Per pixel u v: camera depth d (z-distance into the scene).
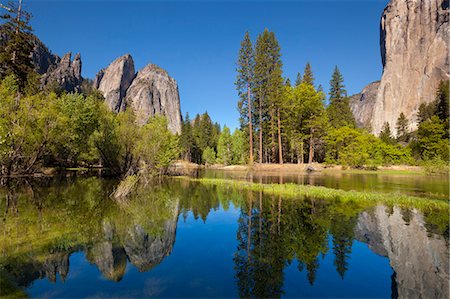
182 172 38.72
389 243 7.89
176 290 5.21
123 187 16.62
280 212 12.09
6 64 31.08
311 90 41.81
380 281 5.61
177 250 7.55
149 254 7.21
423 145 45.50
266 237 8.61
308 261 6.68
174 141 32.44
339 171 37.69
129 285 5.39
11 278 5.61
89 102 33.25
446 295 4.98
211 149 73.62
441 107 55.41
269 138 43.22
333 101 56.19
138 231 9.37
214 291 5.14
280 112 42.59
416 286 5.39
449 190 18.30
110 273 5.98
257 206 13.53
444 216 11.12
